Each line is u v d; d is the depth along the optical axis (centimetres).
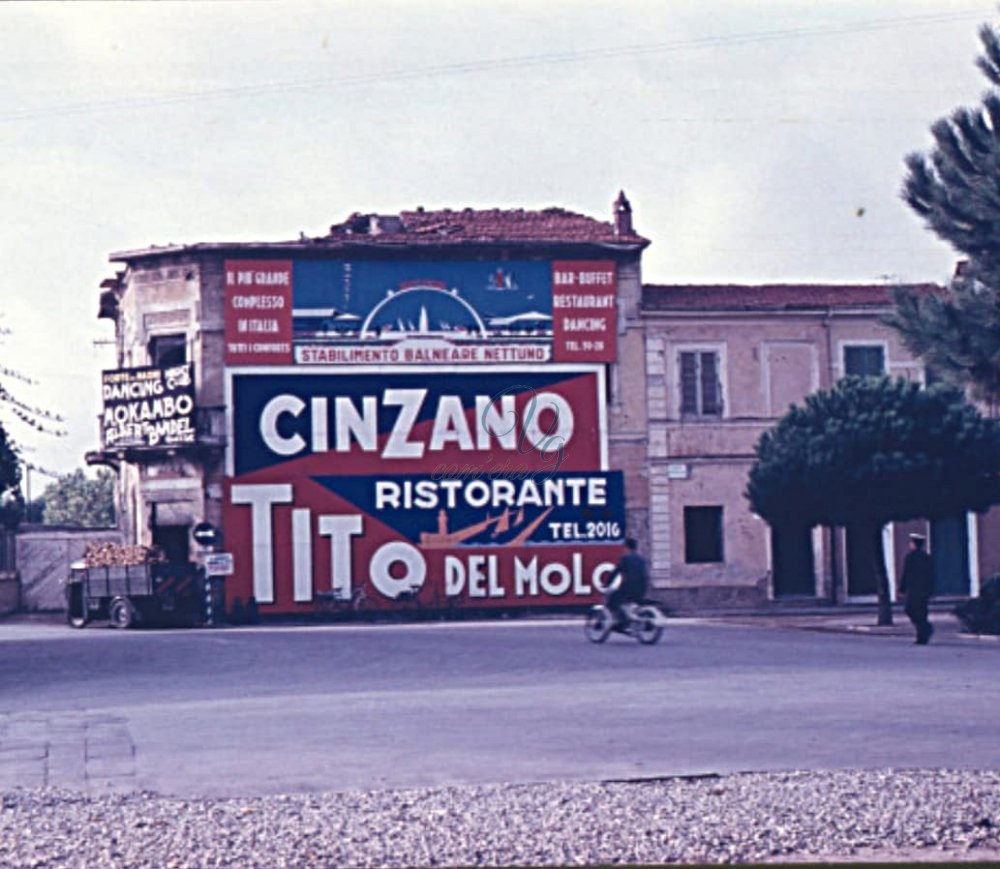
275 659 2723
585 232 4731
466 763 1292
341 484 4512
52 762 1354
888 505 3541
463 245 4562
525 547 4562
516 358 4584
